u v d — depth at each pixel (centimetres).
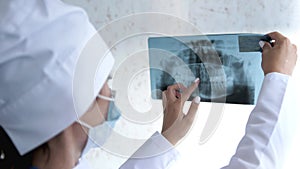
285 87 74
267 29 92
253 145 72
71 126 57
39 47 50
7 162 56
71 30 52
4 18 51
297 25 91
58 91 52
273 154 71
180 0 91
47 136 54
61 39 51
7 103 52
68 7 54
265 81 76
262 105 75
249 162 70
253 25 92
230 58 88
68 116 54
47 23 51
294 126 75
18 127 54
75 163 61
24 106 52
